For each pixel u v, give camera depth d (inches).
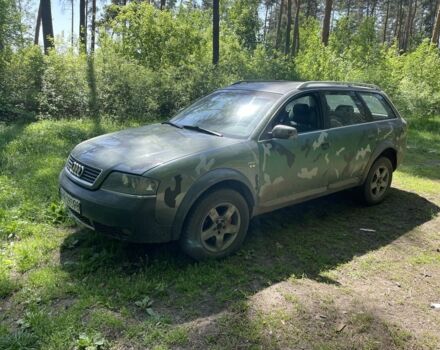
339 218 199.3
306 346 109.4
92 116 417.4
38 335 107.8
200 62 591.5
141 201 128.3
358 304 129.5
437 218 206.8
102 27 639.8
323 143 178.4
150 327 112.3
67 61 441.4
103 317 115.0
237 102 177.3
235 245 153.2
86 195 136.0
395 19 2132.1
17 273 138.1
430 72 674.8
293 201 174.6
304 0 1658.5
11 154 262.8
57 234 165.3
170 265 143.7
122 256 148.9
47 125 355.6
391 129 218.7
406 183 267.3
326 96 187.6
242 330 113.3
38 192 199.8
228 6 1379.2
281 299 129.0
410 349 111.1
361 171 204.8
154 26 629.0
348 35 1162.6
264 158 155.9
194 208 138.7
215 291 131.3
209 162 140.3
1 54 440.8
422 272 152.9
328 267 151.9
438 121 554.3
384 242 176.1
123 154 141.1
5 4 475.8
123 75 446.0
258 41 1381.6
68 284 131.0
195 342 108.0
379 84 640.4
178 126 175.8
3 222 169.9
